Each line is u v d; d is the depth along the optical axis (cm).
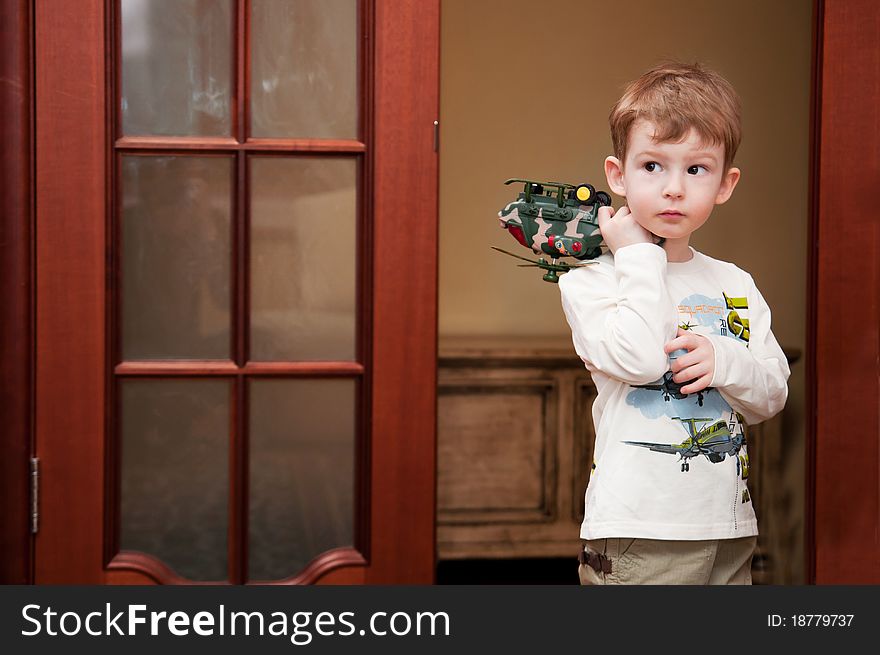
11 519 182
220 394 189
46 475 183
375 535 188
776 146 345
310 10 188
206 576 189
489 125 350
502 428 321
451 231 352
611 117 144
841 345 195
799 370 315
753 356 140
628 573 136
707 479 135
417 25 186
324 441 190
